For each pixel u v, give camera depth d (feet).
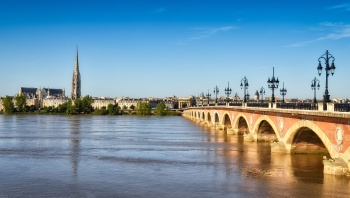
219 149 278.87
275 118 258.57
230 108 405.39
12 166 210.59
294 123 224.12
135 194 155.94
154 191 160.15
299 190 161.27
